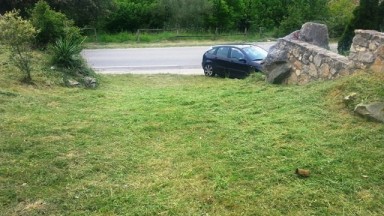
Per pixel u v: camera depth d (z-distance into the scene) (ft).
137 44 79.82
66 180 15.01
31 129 19.89
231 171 15.19
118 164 16.25
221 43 79.82
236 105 23.58
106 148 17.83
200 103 24.81
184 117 21.80
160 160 16.49
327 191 13.75
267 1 100.68
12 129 19.75
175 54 68.28
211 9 94.02
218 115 21.88
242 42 80.23
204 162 16.06
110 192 14.17
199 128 19.95
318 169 14.98
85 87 34.17
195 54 68.18
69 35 45.68
